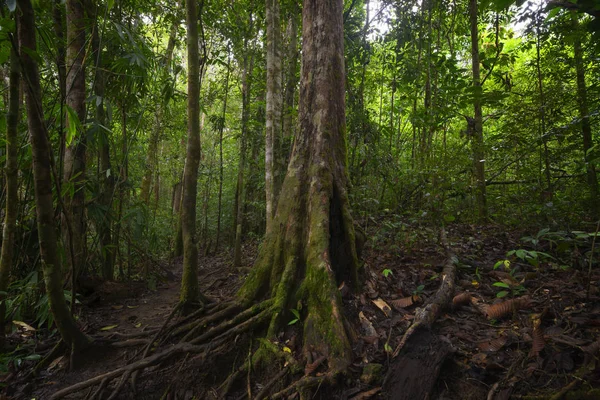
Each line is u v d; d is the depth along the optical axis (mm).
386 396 2072
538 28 4961
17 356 2932
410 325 2525
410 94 6809
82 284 4430
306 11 3418
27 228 3627
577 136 4691
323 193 3027
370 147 5496
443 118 6023
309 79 3332
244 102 7527
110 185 4742
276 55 5367
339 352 2328
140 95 5035
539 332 2229
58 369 2877
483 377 2057
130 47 4176
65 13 4172
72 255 2924
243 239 10016
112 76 4715
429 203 4555
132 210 4590
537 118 4898
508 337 2320
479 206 5660
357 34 6254
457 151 4812
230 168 11867
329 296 2584
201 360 2658
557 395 1795
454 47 9219
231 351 2703
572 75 5250
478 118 5785
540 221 4242
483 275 3404
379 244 4293
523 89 7023
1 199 3525
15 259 3709
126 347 3047
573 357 2035
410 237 4094
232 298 3270
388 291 3168
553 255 3475
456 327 2541
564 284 2883
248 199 10117
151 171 8227
